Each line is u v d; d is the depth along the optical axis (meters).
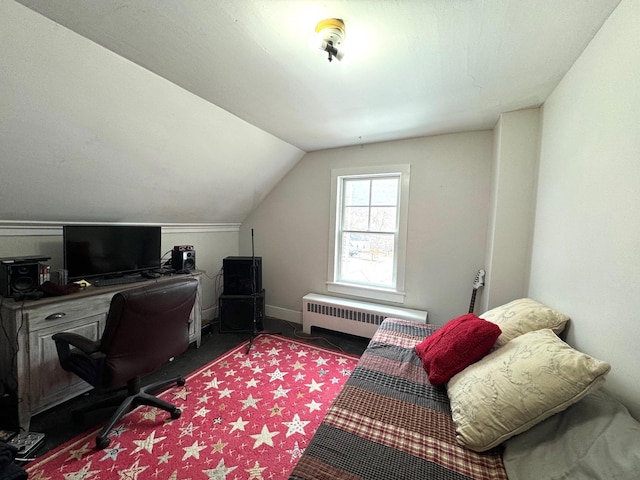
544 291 1.71
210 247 3.54
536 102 1.92
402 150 2.84
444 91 1.79
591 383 0.92
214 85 1.75
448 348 1.42
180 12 1.13
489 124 2.38
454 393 1.21
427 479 0.86
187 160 2.37
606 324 1.08
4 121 1.41
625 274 0.98
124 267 2.38
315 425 1.69
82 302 1.87
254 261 3.10
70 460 1.40
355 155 3.07
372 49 1.37
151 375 2.23
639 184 0.92
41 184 1.80
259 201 3.66
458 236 2.66
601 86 1.17
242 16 1.15
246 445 1.53
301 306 3.51
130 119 1.79
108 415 1.76
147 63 1.51
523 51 1.36
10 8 1.10
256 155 2.85
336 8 1.10
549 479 0.79
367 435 1.05
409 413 1.18
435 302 2.78
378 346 1.84
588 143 1.27
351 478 0.86
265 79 1.67
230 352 2.65
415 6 1.08
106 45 1.35
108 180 2.08
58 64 1.34
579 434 0.85
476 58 1.43
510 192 2.09
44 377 1.68
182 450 1.49
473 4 1.07
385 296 3.00
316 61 1.48
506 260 2.12
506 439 0.98
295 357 2.57
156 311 1.58
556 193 1.60
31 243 2.06
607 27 1.13
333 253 3.26
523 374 1.05
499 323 1.51
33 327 1.63
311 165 3.34
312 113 2.18
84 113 1.60
